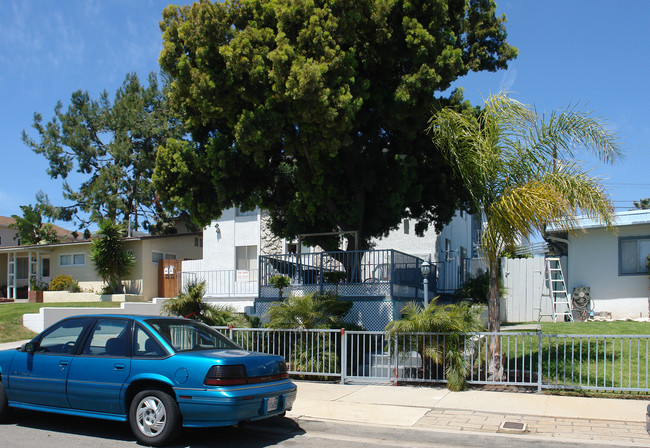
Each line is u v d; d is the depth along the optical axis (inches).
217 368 275.0
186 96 526.0
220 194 562.6
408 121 543.8
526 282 776.3
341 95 473.4
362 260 621.0
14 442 288.2
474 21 606.5
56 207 1563.7
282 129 530.3
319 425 322.0
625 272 716.7
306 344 455.5
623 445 269.4
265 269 629.9
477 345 418.3
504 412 335.3
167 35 521.3
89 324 316.2
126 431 314.5
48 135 1526.8
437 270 829.8
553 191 386.0
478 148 417.4
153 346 294.2
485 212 426.3
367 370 490.6
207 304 546.9
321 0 497.7
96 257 1081.4
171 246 1203.9
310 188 579.8
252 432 319.9
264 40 495.2
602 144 407.2
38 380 311.1
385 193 593.3
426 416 330.0
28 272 1288.1
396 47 534.9
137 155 1493.6
